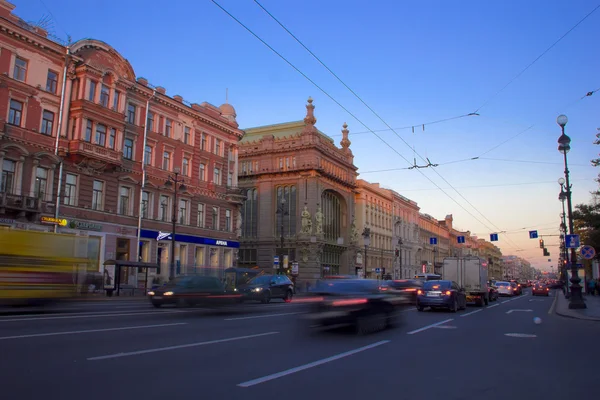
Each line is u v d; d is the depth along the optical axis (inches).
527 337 552.1
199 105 1908.2
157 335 494.3
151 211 1637.6
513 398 276.1
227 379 305.4
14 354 364.5
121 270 1496.1
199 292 888.3
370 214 3289.9
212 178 1932.8
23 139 1248.8
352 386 295.1
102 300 1147.3
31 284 761.6
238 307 948.6
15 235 747.4
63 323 578.9
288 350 423.5
